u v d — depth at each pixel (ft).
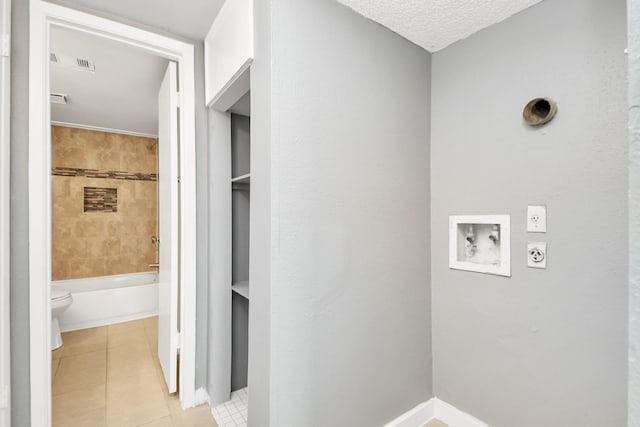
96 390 6.50
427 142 5.67
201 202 6.09
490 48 4.89
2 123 3.98
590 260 3.88
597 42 3.83
